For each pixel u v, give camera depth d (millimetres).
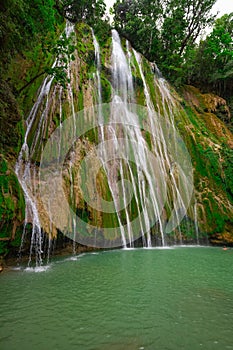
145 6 23797
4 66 9883
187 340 3562
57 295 5184
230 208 15258
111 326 3936
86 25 18062
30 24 8953
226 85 28109
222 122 24438
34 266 7652
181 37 24484
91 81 15164
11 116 9414
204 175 16703
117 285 5887
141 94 18500
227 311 4543
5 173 7719
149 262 8516
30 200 8844
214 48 26156
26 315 4270
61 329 3832
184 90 25281
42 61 12047
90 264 8047
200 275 6930
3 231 7102
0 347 3334
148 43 23688
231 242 13797
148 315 4336
